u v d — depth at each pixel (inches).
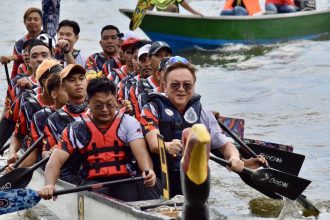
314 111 646.5
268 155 422.9
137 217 322.3
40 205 434.3
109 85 362.0
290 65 849.5
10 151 448.8
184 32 940.0
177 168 369.4
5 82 829.2
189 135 266.7
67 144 365.1
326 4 1312.7
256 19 951.0
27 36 643.5
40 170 417.4
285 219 404.2
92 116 370.0
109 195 368.2
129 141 367.6
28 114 446.3
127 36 544.4
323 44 959.0
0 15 1348.4
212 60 912.9
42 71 442.6
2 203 362.0
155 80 463.2
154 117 370.6
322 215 408.2
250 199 436.5
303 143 549.6
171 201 332.8
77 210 380.2
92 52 973.8
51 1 650.8
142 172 364.2
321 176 473.4
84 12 1341.0
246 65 869.8
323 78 772.6
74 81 398.3
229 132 414.6
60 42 580.1
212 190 457.1
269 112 650.8
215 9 1294.3
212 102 701.9
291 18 966.4
